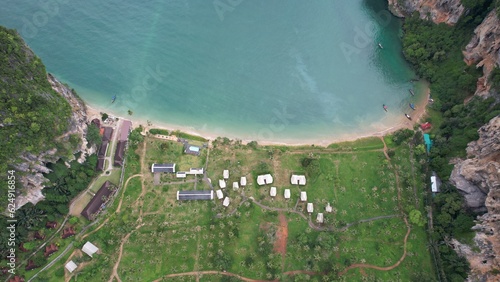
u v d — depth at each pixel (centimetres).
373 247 8194
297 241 8181
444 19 10881
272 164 9381
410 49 11156
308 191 8938
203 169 9231
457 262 7462
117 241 8144
